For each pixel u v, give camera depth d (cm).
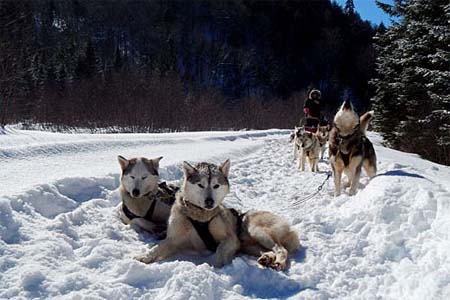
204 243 482
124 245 483
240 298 373
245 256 479
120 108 3225
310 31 9119
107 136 1458
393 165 952
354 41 8844
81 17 9175
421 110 1794
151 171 573
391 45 2238
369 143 844
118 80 3775
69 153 1005
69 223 505
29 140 1170
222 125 3856
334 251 483
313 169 1207
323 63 8369
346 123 761
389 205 548
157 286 380
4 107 2045
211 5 10050
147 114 3266
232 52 8669
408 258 439
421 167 1041
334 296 381
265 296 385
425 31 1811
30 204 525
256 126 4397
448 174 956
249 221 501
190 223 471
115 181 730
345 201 685
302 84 8050
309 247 498
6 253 394
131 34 9019
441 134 1606
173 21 9756
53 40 7175
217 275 401
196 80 7288
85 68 5800
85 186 668
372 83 2269
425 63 1808
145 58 8075
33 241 430
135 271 389
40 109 3070
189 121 3494
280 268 429
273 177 1070
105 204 631
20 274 362
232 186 889
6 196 498
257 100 5097
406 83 1923
